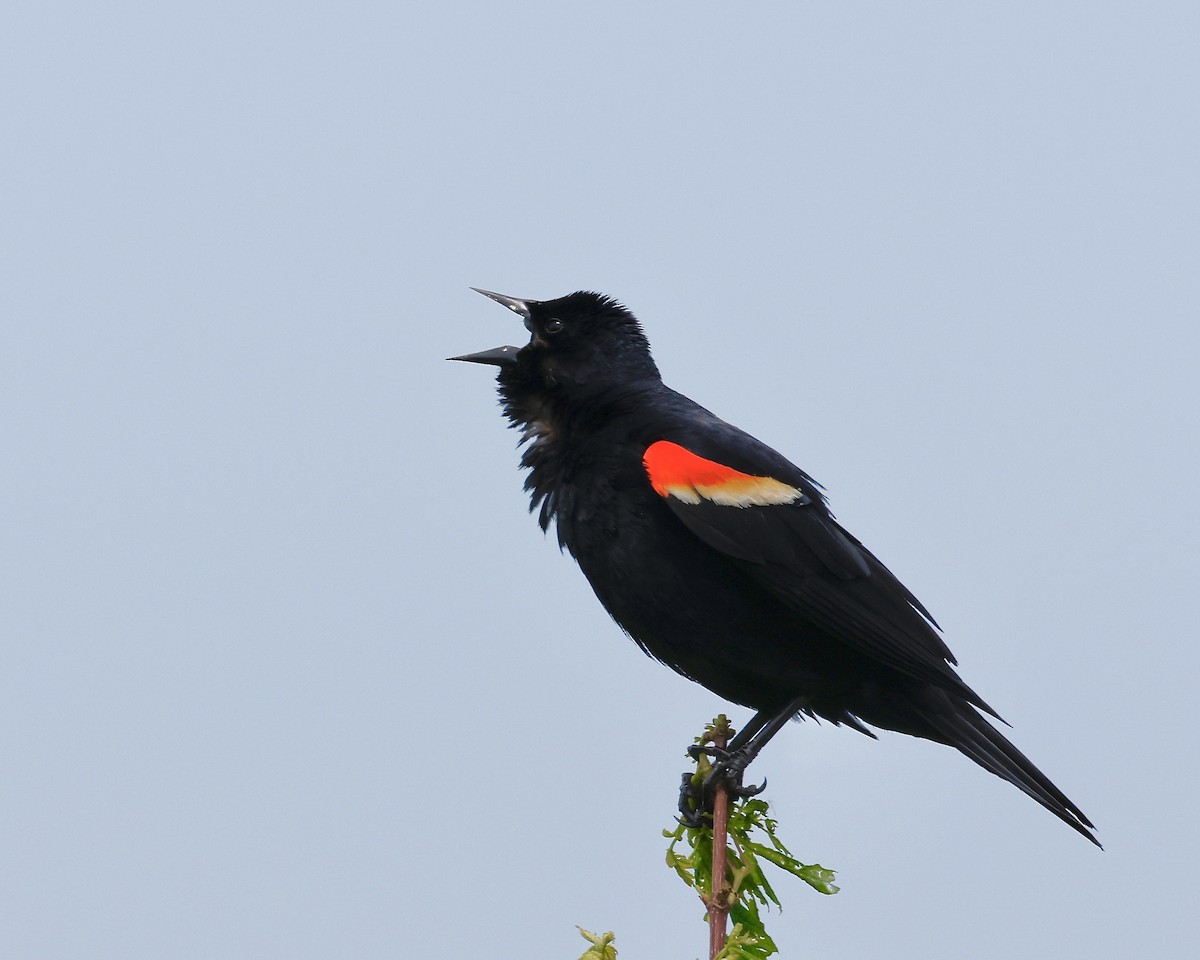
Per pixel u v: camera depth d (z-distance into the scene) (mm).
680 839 7883
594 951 6586
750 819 7773
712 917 7145
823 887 7684
